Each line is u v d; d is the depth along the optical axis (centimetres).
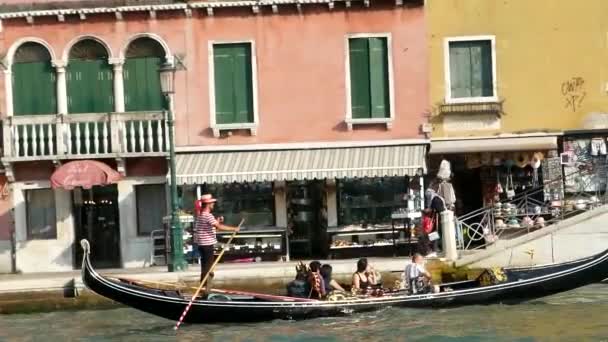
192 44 3347
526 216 3183
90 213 3388
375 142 3316
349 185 3325
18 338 2438
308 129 3331
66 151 3312
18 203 3356
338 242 3284
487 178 3328
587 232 2972
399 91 3322
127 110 3356
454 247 2944
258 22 3341
